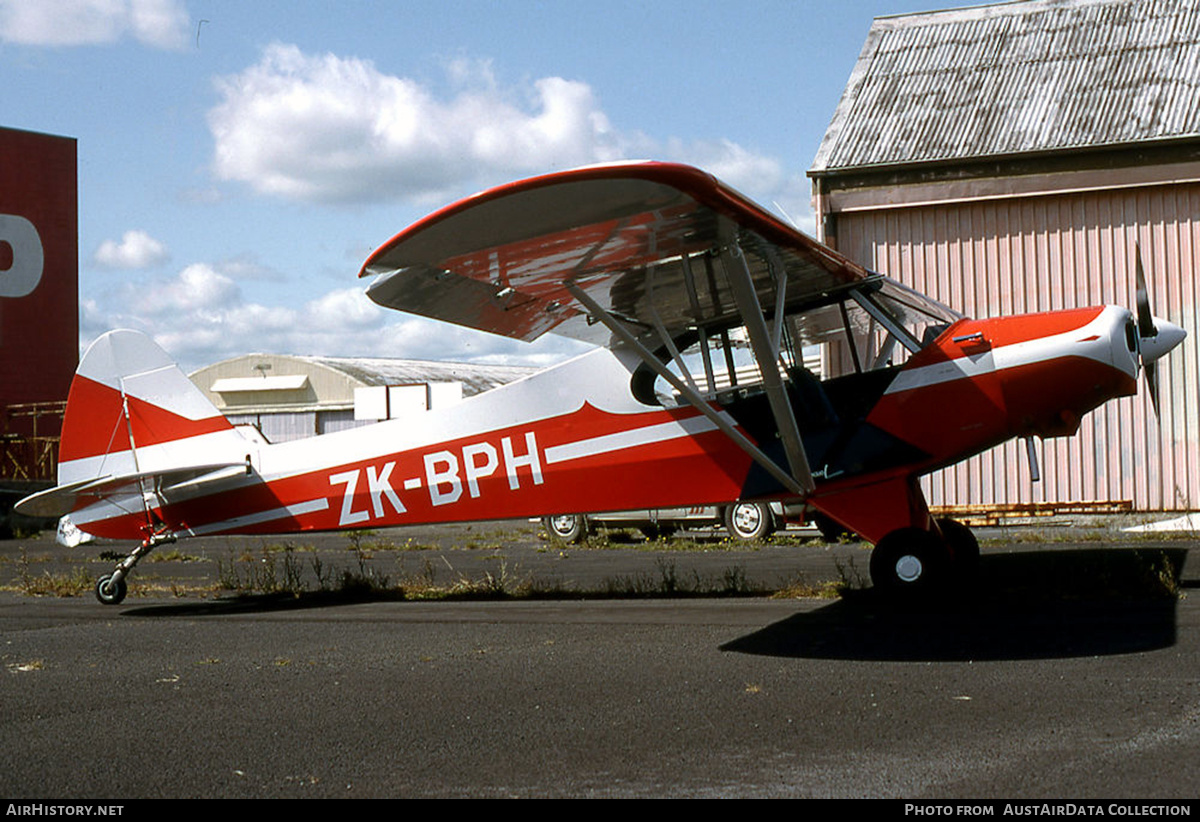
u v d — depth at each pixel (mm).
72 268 33438
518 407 8508
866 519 7328
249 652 6387
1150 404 14336
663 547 13688
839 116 16531
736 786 3385
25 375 32406
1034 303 14805
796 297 7770
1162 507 14242
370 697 4914
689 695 4711
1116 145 14258
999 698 4391
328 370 41062
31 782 3666
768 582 8789
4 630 7645
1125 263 14414
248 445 9289
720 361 7934
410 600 8883
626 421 8164
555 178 5059
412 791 3455
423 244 5484
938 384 7371
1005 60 16500
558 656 5828
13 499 22922
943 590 7023
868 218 15586
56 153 33094
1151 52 15594
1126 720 3961
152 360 9484
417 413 8859
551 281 6707
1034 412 7230
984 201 14992
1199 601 6613
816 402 7625
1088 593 7105
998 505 14672
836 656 5461
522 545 15398
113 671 5840
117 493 9406
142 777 3699
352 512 8992
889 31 18156
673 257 6551
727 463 7863
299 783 3582
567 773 3596
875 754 3666
